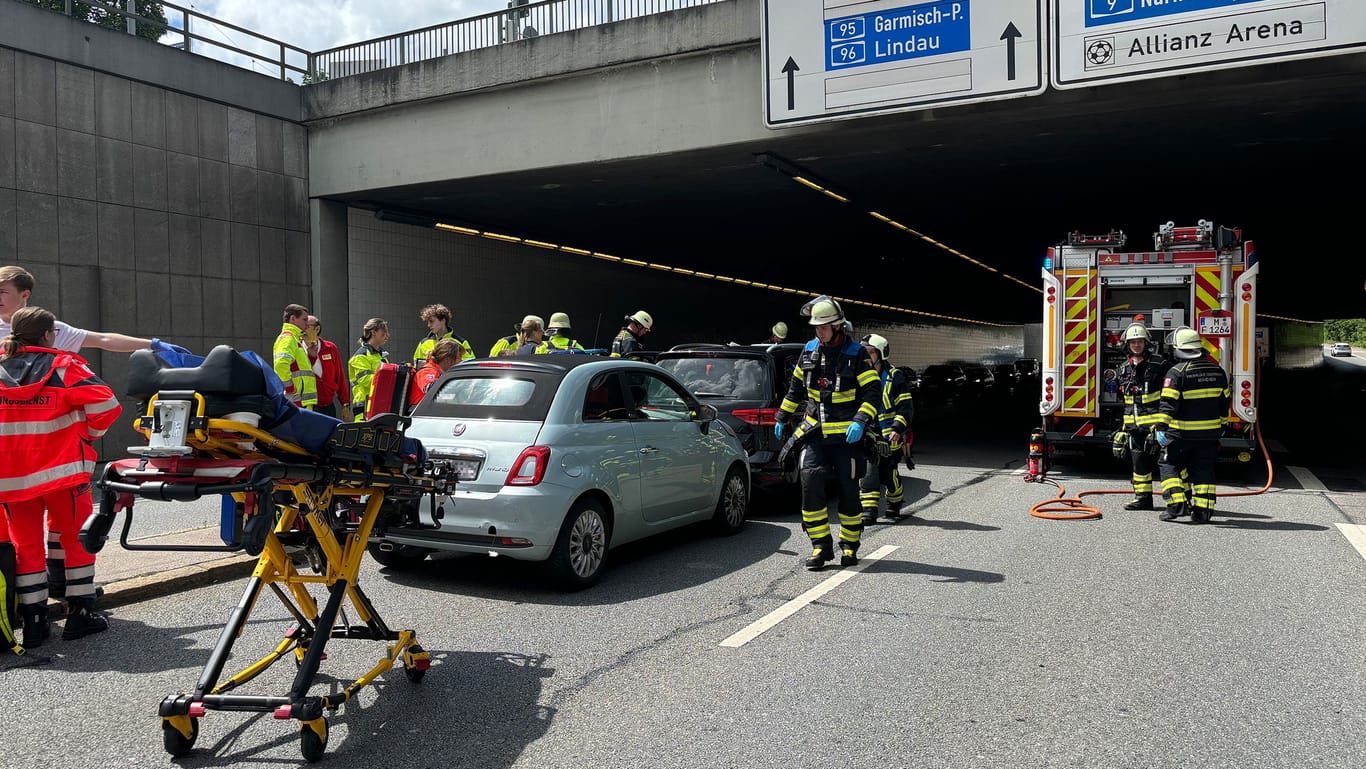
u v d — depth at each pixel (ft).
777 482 29.91
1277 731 12.52
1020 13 35.96
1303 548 24.39
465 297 62.85
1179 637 16.71
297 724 12.92
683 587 20.74
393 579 21.59
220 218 46.34
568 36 44.32
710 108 42.32
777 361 30.96
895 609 18.71
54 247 39.34
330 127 50.42
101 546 11.30
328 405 32.22
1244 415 35.42
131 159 42.29
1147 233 82.43
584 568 20.45
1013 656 15.71
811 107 39.40
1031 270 111.24
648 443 22.72
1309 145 46.65
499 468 19.49
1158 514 30.09
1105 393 38.27
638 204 59.82
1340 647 16.11
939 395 110.52
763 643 16.55
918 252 91.97
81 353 40.19
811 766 11.50
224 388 11.01
